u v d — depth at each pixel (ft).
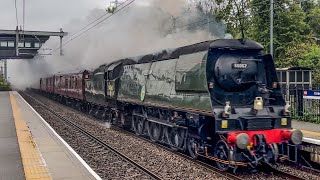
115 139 51.19
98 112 78.28
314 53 87.45
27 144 39.52
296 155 37.29
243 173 33.50
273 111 34.94
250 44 35.81
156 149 43.57
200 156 38.42
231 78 35.12
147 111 50.96
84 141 49.73
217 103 34.96
